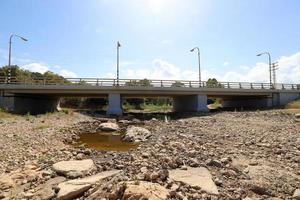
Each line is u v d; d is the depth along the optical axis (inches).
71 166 432.5
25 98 1860.2
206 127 1049.5
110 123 1187.3
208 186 341.1
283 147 601.0
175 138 748.6
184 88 1887.3
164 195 299.7
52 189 351.3
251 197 329.7
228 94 2031.3
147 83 1861.5
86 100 3164.4
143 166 424.8
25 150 585.9
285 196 336.8
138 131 914.7
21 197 332.8
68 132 965.2
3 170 437.4
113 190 320.8
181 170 409.4
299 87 2260.1
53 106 2362.2
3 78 1819.6
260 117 1379.2
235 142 685.3
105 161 485.1
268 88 2134.6
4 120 1142.3
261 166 446.3
